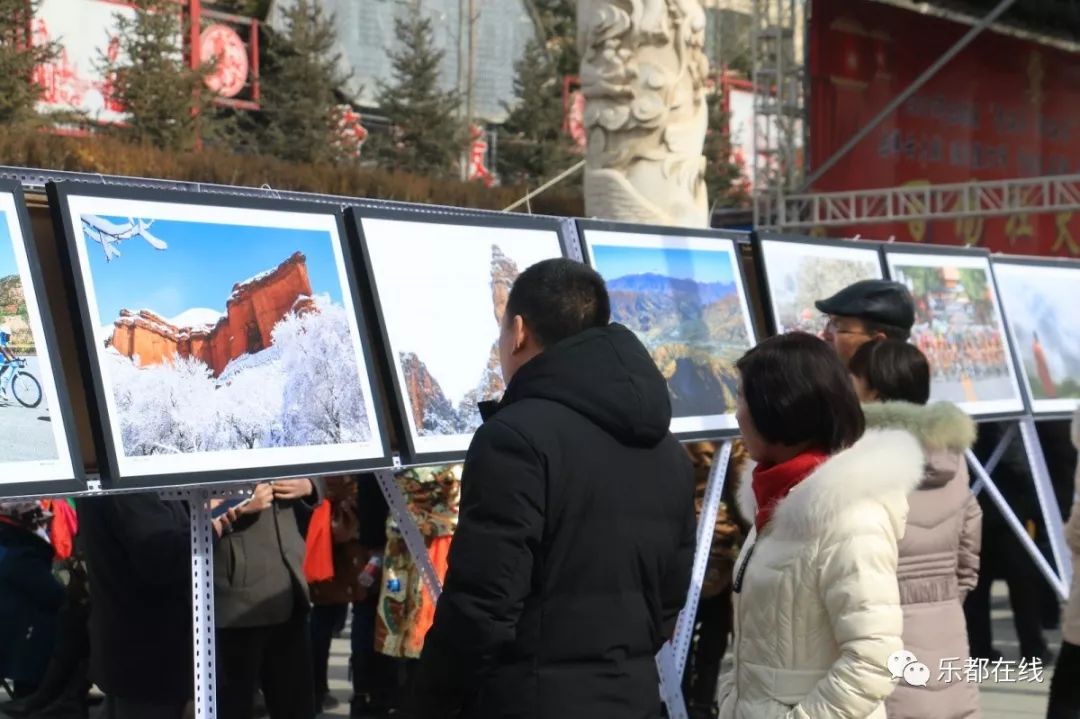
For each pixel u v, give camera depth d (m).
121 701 4.06
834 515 2.62
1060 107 19.25
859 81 16.94
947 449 3.67
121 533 3.87
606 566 2.76
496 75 26.34
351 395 3.89
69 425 3.22
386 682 6.11
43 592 6.18
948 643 3.64
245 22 22.50
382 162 22.75
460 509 2.71
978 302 6.93
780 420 2.79
